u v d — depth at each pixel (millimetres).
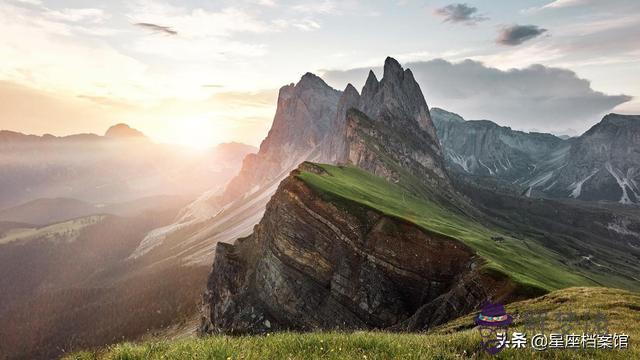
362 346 11117
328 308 65875
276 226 78000
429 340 12359
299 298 69250
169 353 10102
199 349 10148
